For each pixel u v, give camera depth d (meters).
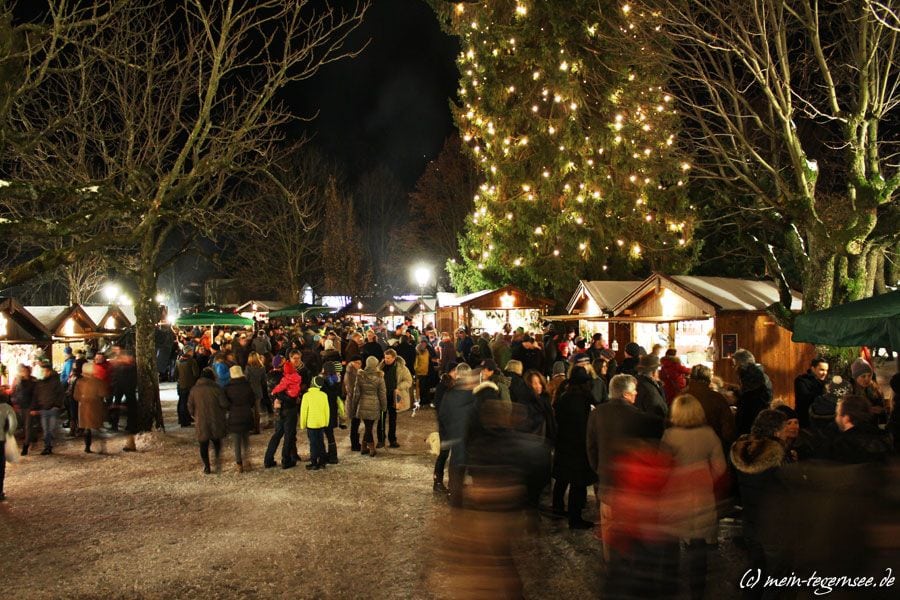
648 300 17.72
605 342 20.62
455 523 4.91
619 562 5.36
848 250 13.08
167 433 16.25
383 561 7.38
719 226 24.16
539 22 26.11
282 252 50.94
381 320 40.31
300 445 14.37
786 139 13.71
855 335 8.79
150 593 6.65
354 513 9.23
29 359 20.55
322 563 7.38
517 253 26.86
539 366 16.20
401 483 10.83
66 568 7.37
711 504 5.57
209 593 6.63
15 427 10.73
